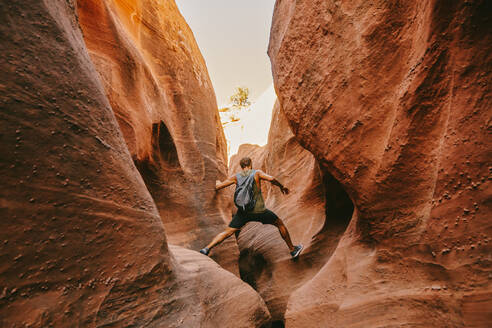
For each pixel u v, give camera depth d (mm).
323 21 2055
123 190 1322
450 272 1373
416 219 1578
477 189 1259
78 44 1372
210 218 4438
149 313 1337
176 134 4477
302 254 3797
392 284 1688
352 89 1861
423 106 1441
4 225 815
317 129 2199
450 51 1272
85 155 1134
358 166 1884
